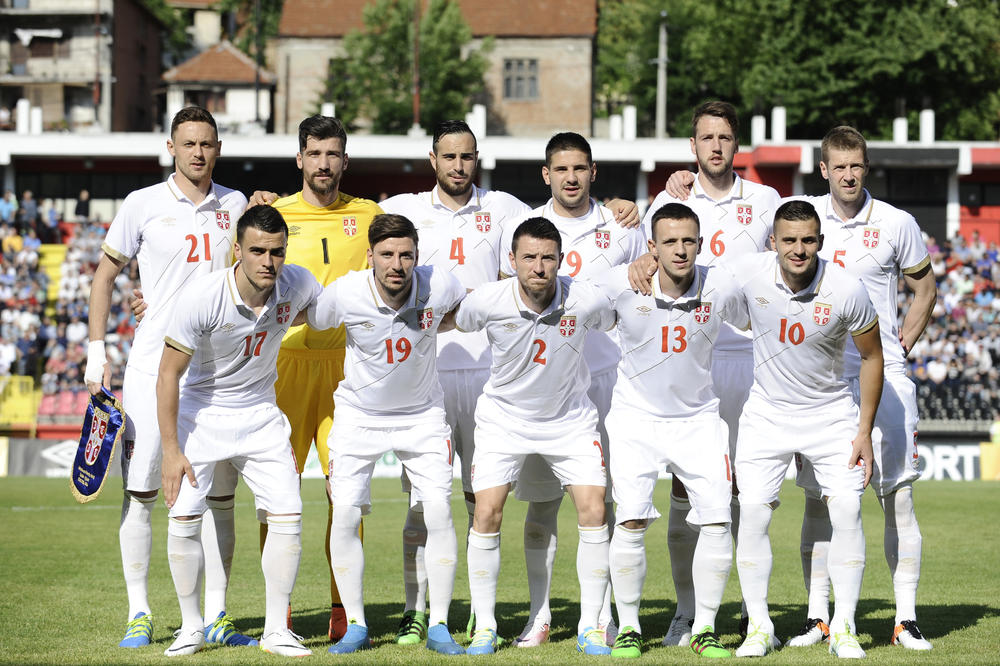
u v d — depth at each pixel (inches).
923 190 3489.2
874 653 740.7
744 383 869.8
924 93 4552.2
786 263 734.5
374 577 1136.2
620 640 742.5
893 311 844.6
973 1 4525.1
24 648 754.8
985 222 3496.6
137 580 802.8
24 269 3169.3
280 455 767.1
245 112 5920.3
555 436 772.0
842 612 750.5
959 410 2657.5
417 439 778.2
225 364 752.3
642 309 754.2
